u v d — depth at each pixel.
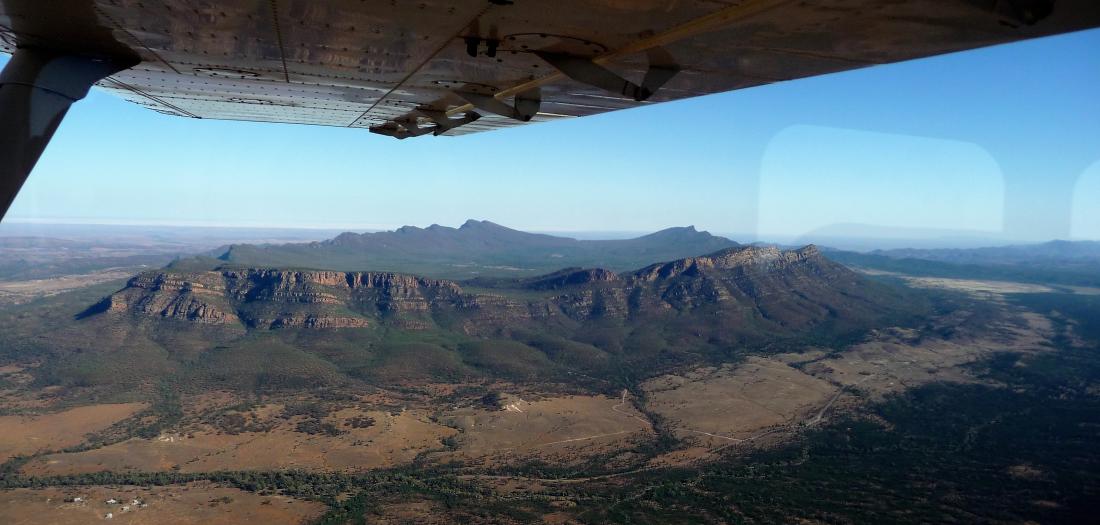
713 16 5.37
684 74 7.51
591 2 5.25
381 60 7.97
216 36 6.95
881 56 6.04
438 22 6.11
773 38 5.79
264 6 5.91
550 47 6.77
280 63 8.43
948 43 5.43
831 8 4.83
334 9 5.92
